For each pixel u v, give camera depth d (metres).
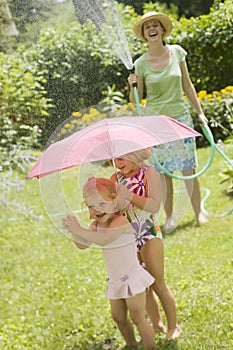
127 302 3.36
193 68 10.16
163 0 15.67
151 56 5.63
